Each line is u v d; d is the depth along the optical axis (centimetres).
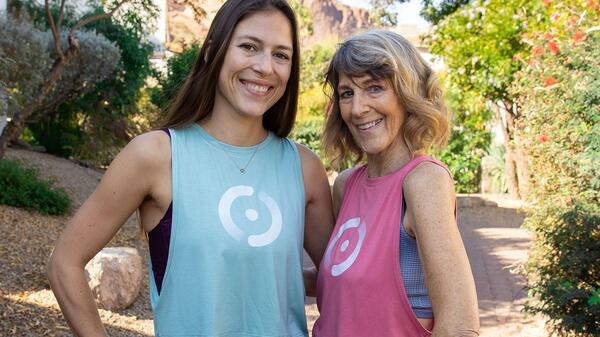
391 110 190
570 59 466
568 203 446
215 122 200
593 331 358
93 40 1195
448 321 161
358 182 205
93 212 185
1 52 827
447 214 171
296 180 206
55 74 861
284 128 211
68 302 183
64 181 1088
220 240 184
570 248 395
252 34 190
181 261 184
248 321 188
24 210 820
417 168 181
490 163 1659
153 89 1369
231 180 193
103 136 1416
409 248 179
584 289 374
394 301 177
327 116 221
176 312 185
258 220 190
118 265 545
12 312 470
